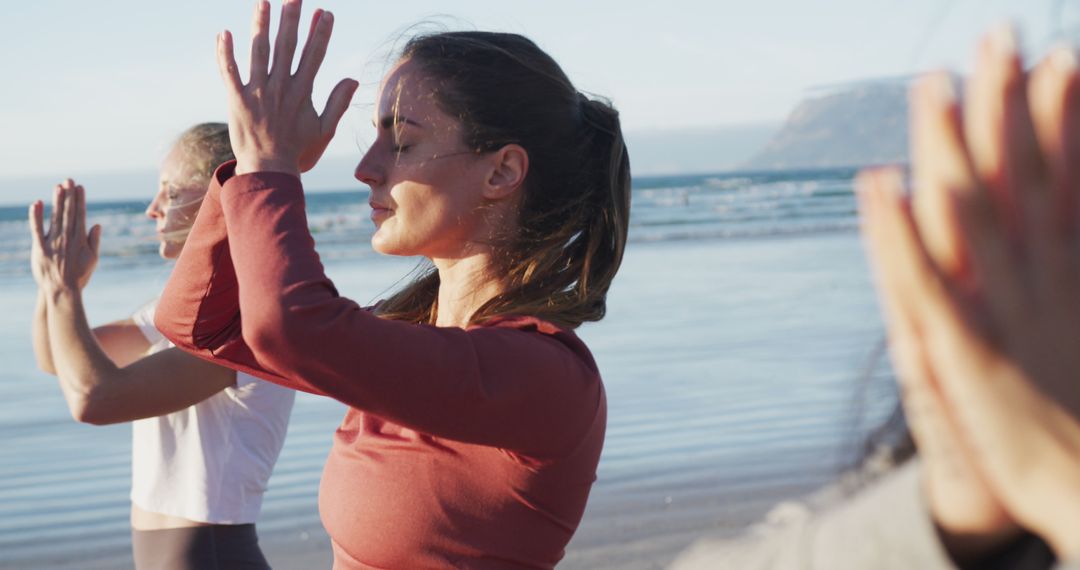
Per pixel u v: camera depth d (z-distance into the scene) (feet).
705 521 18.62
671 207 131.13
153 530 9.59
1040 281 1.54
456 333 5.48
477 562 5.78
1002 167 1.53
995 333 1.56
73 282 9.07
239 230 5.58
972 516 1.82
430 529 5.77
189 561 9.37
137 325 10.09
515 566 5.82
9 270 84.07
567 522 6.03
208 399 9.53
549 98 6.55
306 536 18.57
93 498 21.70
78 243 9.21
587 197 6.64
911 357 1.70
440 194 6.34
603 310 6.84
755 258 73.10
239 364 7.31
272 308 5.18
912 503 1.90
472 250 6.51
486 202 6.41
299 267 5.35
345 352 5.13
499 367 5.41
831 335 38.27
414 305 7.38
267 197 5.66
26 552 18.43
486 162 6.35
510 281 6.51
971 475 1.78
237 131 5.92
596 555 17.10
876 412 2.27
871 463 2.23
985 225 1.55
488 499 5.77
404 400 5.22
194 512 9.43
